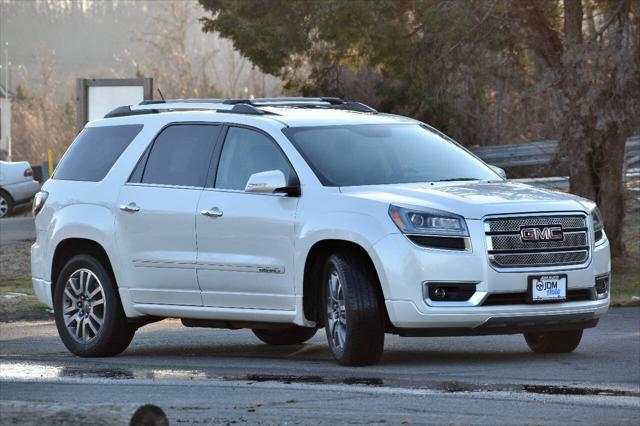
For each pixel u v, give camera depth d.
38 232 31.03
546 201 24.92
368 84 93.94
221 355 28.81
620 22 52.97
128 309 28.77
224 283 26.97
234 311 27.02
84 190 29.91
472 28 55.94
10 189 94.81
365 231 24.30
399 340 30.83
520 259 24.27
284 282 25.89
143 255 28.34
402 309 23.95
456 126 91.56
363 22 57.53
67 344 29.62
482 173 27.50
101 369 25.75
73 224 29.72
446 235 23.97
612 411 18.75
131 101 71.06
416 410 19.05
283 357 28.09
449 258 23.86
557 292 24.48
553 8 57.06
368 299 24.39
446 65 57.62
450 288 24.00
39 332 35.34
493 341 30.17
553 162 56.56
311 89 69.19
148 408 13.14
